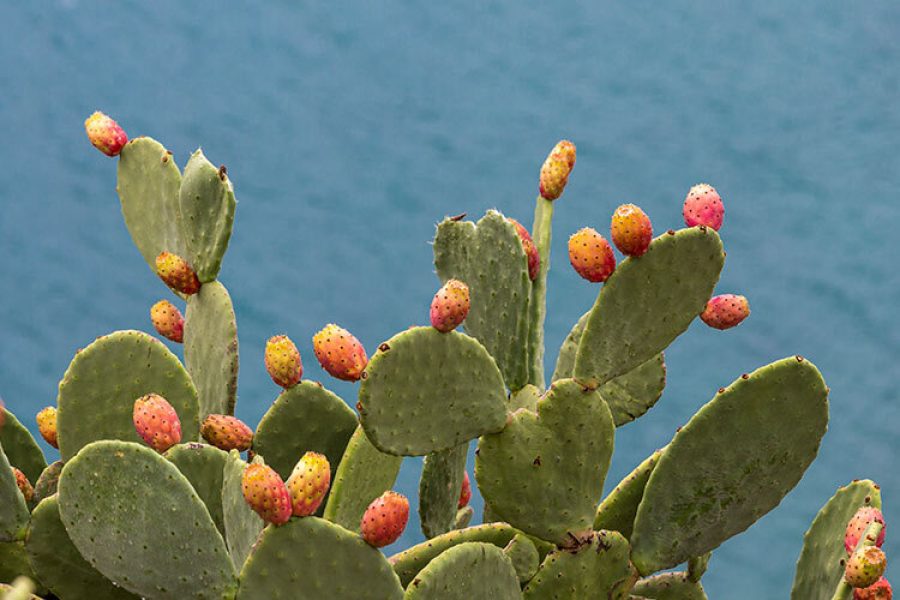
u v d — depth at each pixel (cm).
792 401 462
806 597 475
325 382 1781
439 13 2025
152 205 525
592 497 462
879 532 450
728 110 1962
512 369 486
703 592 504
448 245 493
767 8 1989
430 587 429
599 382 458
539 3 2031
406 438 444
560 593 462
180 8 1997
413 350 440
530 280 492
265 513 424
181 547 435
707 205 466
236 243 1883
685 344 1764
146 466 435
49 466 487
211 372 502
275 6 2020
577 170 1931
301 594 429
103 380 482
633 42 2009
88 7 1995
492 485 457
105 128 524
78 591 462
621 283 455
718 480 466
